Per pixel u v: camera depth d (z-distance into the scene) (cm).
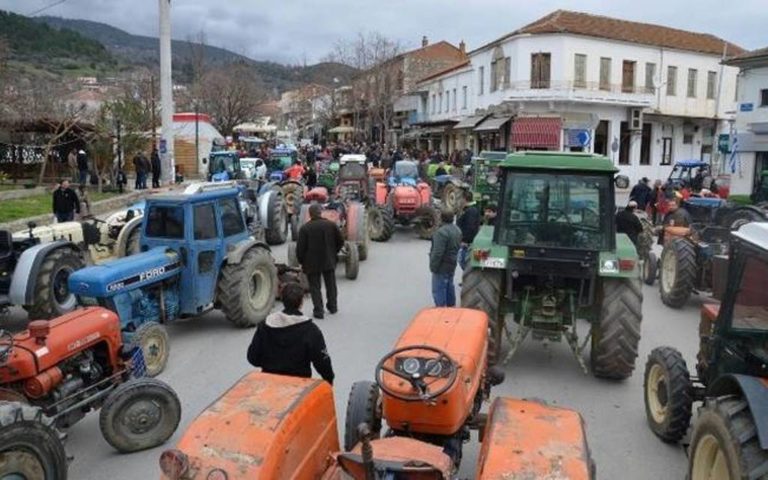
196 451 360
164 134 2497
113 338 639
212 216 901
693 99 4319
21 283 884
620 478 545
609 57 3984
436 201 2006
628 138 4116
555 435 392
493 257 745
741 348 477
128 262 795
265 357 503
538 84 3884
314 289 995
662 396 611
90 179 2681
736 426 393
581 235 745
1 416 451
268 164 3030
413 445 391
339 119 6731
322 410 422
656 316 1057
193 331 936
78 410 591
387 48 5556
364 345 868
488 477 355
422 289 1195
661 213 1897
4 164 2727
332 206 1348
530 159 754
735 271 488
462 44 5947
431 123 5147
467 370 459
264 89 7369
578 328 949
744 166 2988
